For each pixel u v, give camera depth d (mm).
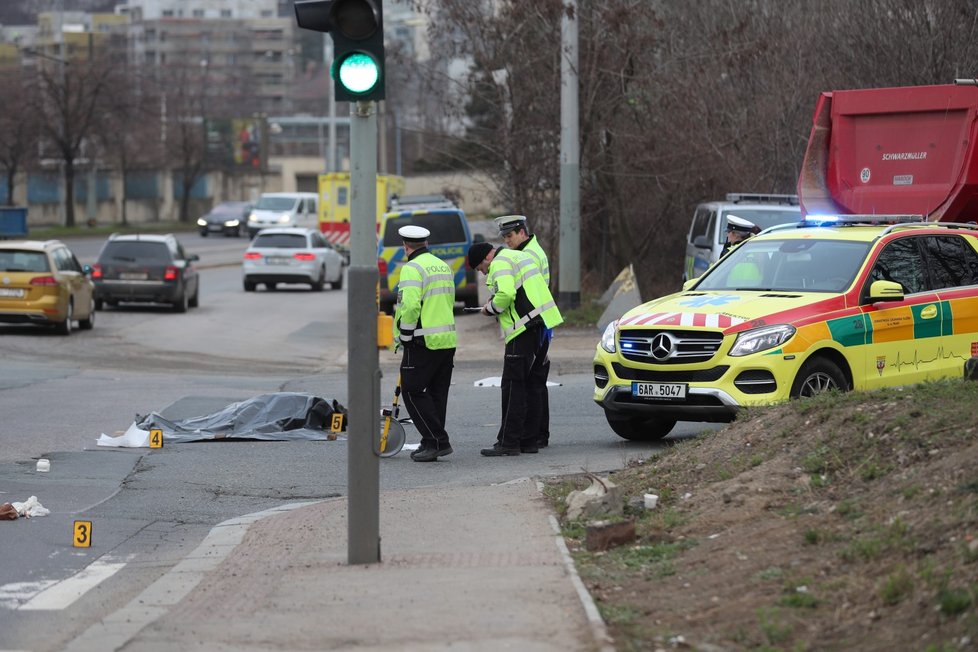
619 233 90312
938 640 17109
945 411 27156
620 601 21500
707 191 86688
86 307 88625
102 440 42688
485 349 75062
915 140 54312
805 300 37344
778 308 36844
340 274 137750
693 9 88312
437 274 38250
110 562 27078
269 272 128000
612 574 23219
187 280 105125
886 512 22953
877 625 18266
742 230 51844
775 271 40094
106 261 101625
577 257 82188
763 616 19234
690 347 36688
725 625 19516
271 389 58344
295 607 22141
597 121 86875
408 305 37750
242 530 29828
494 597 21906
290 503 33531
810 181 56156
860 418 28266
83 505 33125
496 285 38188
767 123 81438
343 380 62344
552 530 27141
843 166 55438
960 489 22094
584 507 27953
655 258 92875
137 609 22891
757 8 85188
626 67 85125
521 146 86938
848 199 55375
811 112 80562
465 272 96125
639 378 37531
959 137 53656
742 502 26422
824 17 80312
